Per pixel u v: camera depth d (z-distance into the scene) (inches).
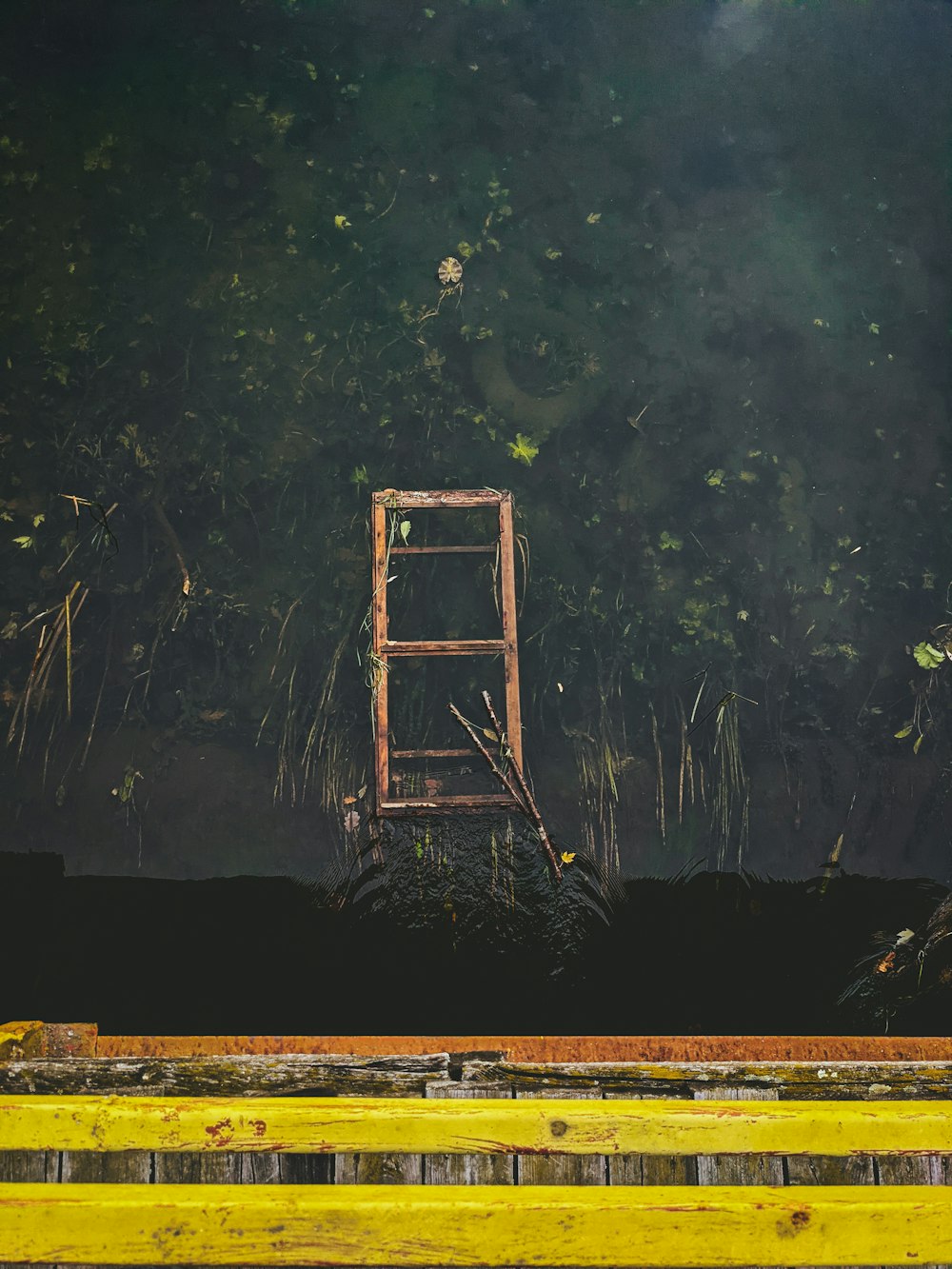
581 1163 121.5
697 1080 132.7
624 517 283.0
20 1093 130.4
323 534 279.3
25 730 263.9
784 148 293.0
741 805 267.3
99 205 284.7
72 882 253.3
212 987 233.3
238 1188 116.0
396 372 284.5
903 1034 228.8
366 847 255.0
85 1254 112.5
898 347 291.1
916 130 294.2
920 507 286.4
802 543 283.6
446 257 288.2
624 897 254.8
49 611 271.6
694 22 294.7
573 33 293.6
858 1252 114.1
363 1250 113.2
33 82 286.5
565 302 288.2
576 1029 229.1
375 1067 134.0
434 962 239.0
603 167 291.7
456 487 281.7
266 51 290.8
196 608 275.0
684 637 277.7
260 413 282.5
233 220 286.7
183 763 266.1
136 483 279.4
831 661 278.1
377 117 291.3
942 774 270.2
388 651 262.8
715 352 289.4
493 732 266.1
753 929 250.7
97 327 281.3
